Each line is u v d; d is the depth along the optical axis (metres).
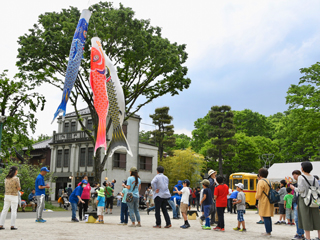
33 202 20.47
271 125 67.06
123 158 37.44
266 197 8.51
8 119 24.81
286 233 9.95
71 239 6.89
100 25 20.39
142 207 24.31
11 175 8.83
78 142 36.72
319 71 30.56
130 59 21.30
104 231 8.71
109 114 13.56
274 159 54.94
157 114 53.53
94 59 13.51
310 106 29.72
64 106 13.55
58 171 38.28
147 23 23.25
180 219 14.66
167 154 53.41
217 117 50.25
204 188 10.17
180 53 22.94
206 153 55.44
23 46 20.33
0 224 8.67
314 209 7.24
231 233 9.15
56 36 19.05
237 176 32.56
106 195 18.78
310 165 7.30
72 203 12.24
